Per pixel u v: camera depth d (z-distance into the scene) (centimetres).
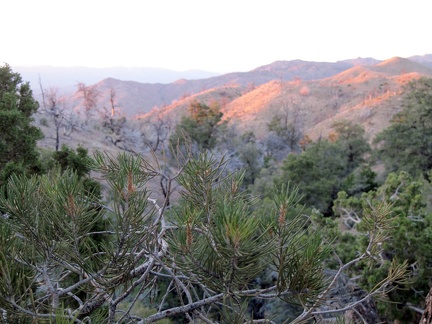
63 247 197
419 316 869
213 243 191
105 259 198
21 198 210
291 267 195
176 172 242
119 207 191
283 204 201
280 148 6134
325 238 232
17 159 946
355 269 938
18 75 1159
